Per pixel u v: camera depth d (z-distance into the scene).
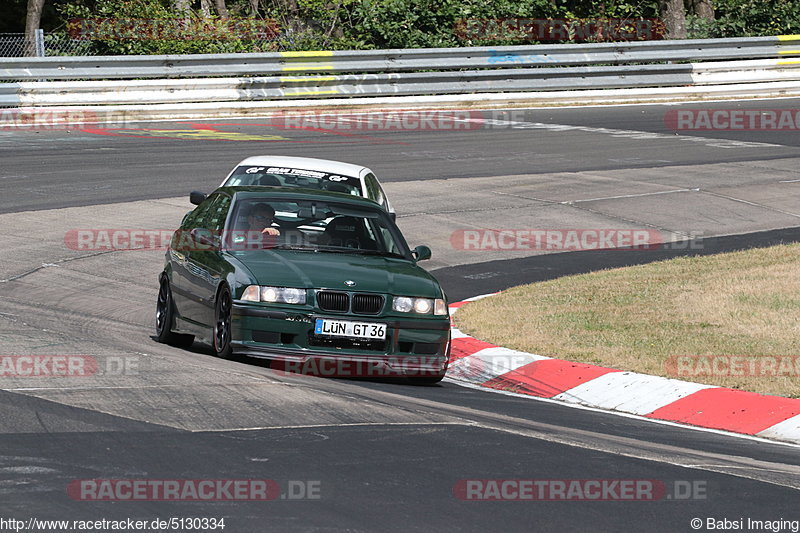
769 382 26.36
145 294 36.88
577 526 14.78
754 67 89.94
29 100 69.31
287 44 87.56
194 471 16.06
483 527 14.47
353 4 92.06
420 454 17.83
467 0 92.19
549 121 78.00
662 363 28.42
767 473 18.70
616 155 66.25
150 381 21.89
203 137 66.69
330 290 25.75
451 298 38.62
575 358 29.47
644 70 86.69
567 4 98.62
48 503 14.35
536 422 22.25
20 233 43.19
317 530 13.93
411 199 53.59
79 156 59.53
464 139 69.94
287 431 18.69
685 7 109.25
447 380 29.08
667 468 18.23
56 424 18.16
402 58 80.62
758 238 48.56
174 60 73.62
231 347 25.70
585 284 39.03
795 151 68.88
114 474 15.70
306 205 29.70
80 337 27.27
